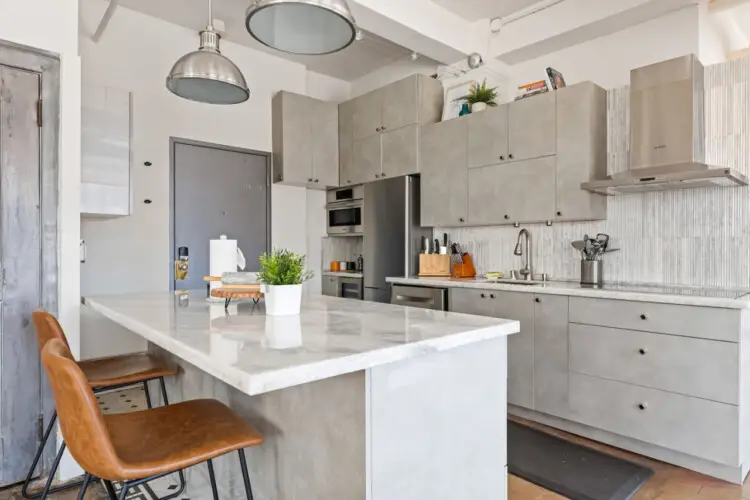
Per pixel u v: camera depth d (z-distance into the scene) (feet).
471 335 4.38
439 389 4.37
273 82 15.58
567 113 10.30
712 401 7.20
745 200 8.82
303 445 4.55
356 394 3.88
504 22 12.49
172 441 4.18
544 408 9.34
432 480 4.31
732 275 8.95
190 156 13.70
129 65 12.57
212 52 7.79
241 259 7.41
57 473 7.13
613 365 8.32
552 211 10.55
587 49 11.61
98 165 10.45
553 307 9.20
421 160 13.51
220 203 14.32
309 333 4.31
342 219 16.47
